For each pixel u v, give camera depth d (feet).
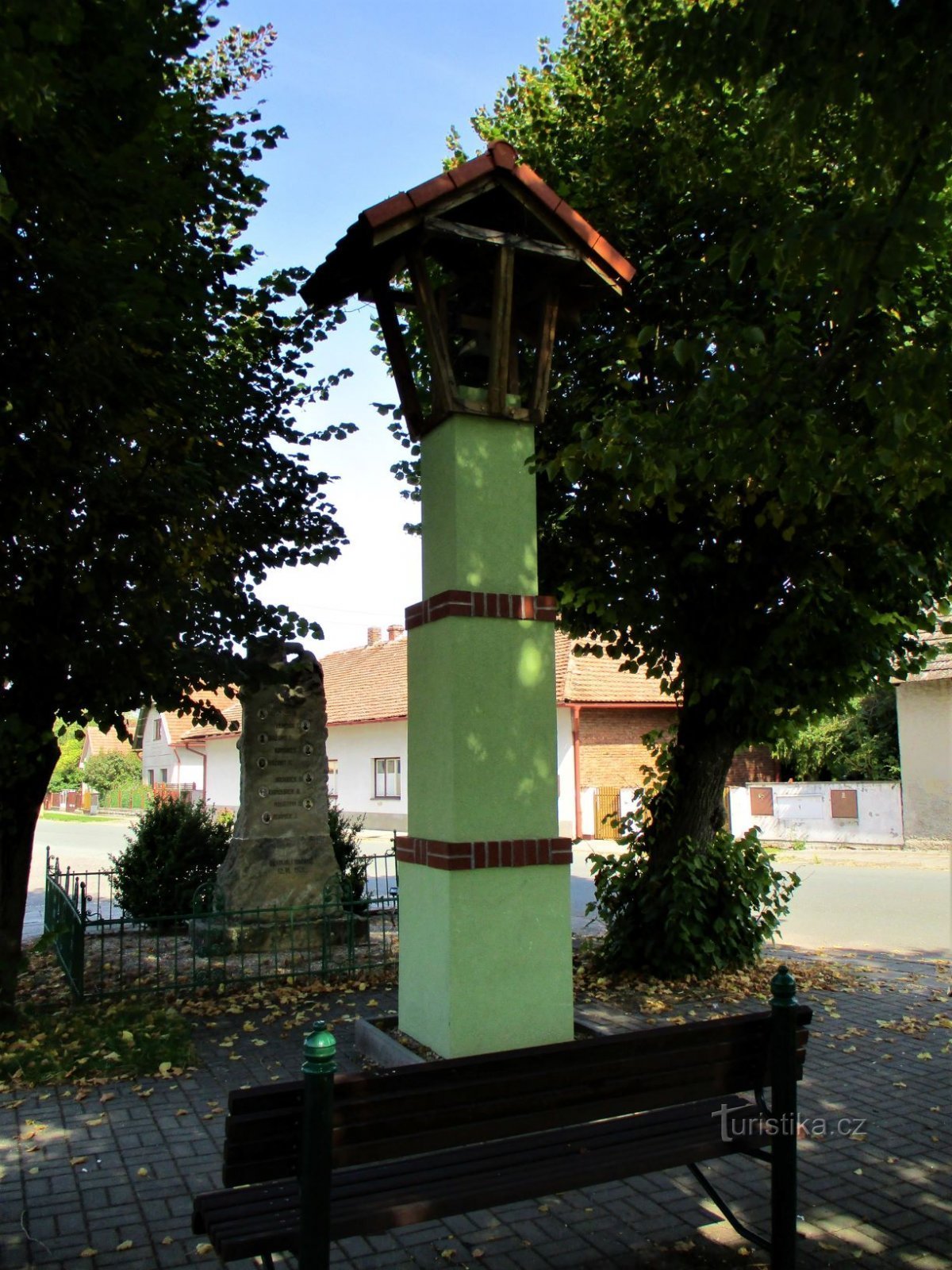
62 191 18.13
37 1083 18.56
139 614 21.77
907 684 66.90
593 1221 13.05
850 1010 24.08
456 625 18.13
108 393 20.11
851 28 12.25
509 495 19.17
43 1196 13.75
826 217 13.06
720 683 26.11
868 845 68.33
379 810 101.40
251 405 27.40
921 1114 16.98
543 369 19.83
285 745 33.71
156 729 170.30
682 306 25.43
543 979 18.12
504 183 18.53
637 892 27.96
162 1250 12.18
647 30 14.34
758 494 22.80
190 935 32.35
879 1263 11.95
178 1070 19.24
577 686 80.38
